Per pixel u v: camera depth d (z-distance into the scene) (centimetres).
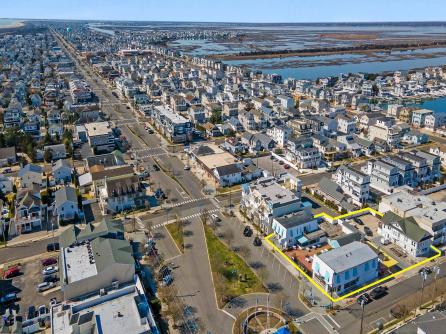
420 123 17950
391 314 6681
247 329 6388
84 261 7350
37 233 9319
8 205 10500
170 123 16062
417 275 7700
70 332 5809
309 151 13012
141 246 8681
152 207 10494
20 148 14650
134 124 18412
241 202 10394
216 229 9394
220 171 11775
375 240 8919
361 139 14762
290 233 8575
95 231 8256
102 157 12694
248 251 8506
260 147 14888
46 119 18200
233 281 7569
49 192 11219
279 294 7212
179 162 13688
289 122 16950
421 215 8869
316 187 11525
